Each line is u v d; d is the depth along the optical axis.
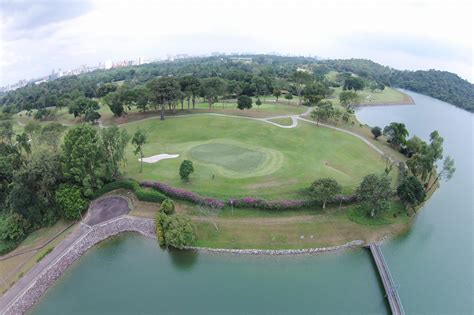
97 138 70.94
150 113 133.75
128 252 58.28
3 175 73.94
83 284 51.44
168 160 87.12
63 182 68.75
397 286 50.78
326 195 62.47
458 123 167.50
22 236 63.09
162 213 62.34
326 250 57.53
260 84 177.25
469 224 67.94
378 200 61.72
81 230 62.72
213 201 65.19
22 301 48.16
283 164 83.12
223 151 92.69
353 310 45.84
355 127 122.62
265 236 59.75
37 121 139.62
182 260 55.97
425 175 77.56
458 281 52.28
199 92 136.50
